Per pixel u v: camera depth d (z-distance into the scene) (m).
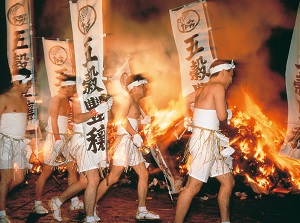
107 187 5.06
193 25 5.76
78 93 4.62
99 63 4.51
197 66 5.69
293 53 5.95
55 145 5.48
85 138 4.58
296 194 6.27
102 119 4.55
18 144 4.78
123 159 5.03
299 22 5.94
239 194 6.28
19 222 4.98
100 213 5.47
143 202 5.17
